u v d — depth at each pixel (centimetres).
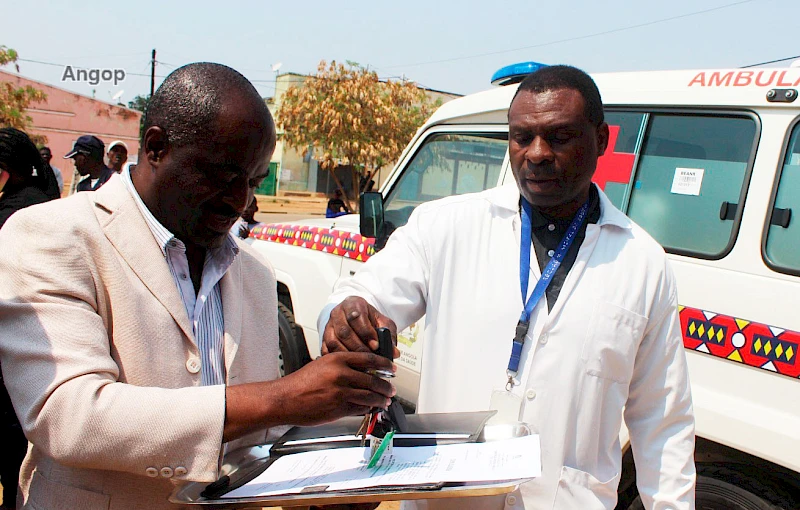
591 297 173
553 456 169
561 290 173
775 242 244
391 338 137
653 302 177
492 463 131
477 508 173
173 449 115
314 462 135
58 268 123
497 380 175
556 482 169
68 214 129
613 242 180
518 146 173
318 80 2022
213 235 136
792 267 238
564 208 179
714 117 269
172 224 135
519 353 172
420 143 387
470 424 153
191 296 141
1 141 316
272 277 165
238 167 127
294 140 2084
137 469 117
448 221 188
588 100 169
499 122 339
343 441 146
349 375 119
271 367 158
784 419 229
